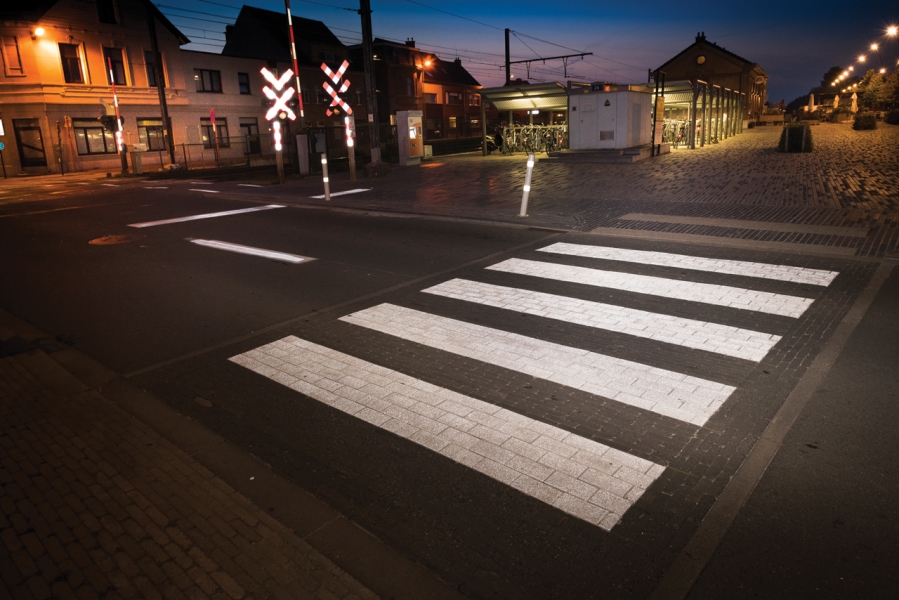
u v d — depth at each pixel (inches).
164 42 1380.4
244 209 560.4
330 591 103.0
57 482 136.9
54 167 1230.3
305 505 127.6
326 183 577.0
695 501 124.4
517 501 126.4
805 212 419.2
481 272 307.3
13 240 445.7
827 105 3203.7
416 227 432.1
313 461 143.9
